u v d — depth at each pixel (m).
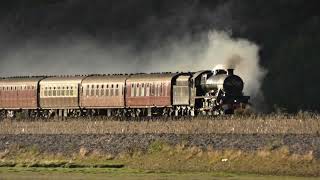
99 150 153.50
